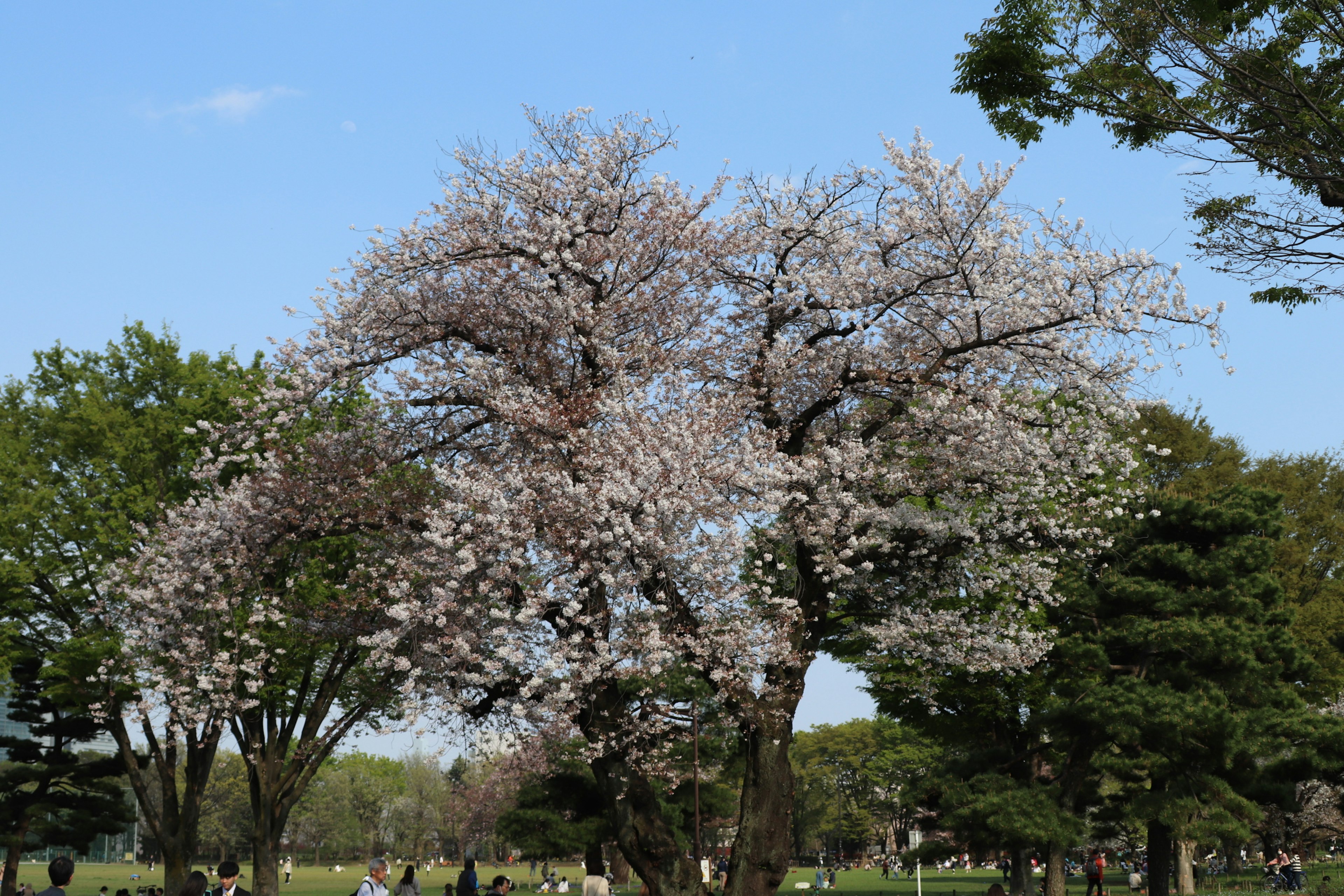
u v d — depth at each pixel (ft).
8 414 99.25
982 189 62.49
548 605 54.24
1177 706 66.59
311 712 97.30
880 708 100.83
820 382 69.97
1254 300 40.60
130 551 85.71
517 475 54.54
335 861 417.69
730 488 57.82
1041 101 39.58
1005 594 74.13
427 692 55.83
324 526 62.54
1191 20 35.42
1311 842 138.62
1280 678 80.38
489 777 235.40
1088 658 72.95
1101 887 100.78
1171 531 80.33
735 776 147.23
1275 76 35.50
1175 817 66.13
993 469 65.41
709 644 56.24
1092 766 79.97
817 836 340.80
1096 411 63.72
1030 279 62.18
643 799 59.62
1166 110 37.50
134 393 100.68
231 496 61.67
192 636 63.57
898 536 67.00
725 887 61.26
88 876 283.38
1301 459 140.87
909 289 65.67
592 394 58.70
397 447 64.28
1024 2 37.58
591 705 57.72
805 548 65.00
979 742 97.76
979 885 187.11
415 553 59.36
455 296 64.90
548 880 195.62
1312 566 131.95
